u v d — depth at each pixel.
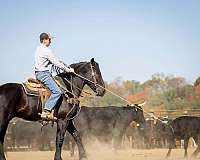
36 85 12.68
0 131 12.16
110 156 20.44
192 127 20.97
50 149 29.61
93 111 21.64
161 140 28.30
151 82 85.81
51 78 12.80
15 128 29.81
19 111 12.52
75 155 23.06
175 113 31.14
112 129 21.86
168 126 23.47
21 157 21.08
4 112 12.15
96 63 13.55
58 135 12.95
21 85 12.59
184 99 57.94
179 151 25.72
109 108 22.06
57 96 12.74
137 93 81.38
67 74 13.31
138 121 22.42
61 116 12.97
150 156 21.00
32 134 29.69
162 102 59.25
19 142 29.91
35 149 29.81
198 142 20.36
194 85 62.34
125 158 19.20
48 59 12.73
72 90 13.23
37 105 12.62
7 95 12.23
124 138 28.97
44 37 12.84
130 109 22.28
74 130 13.49
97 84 13.46
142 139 28.59
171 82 85.56
